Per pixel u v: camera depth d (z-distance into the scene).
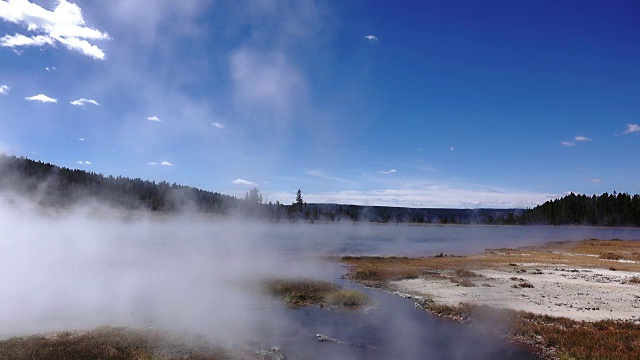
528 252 63.84
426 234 121.19
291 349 18.05
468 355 17.73
